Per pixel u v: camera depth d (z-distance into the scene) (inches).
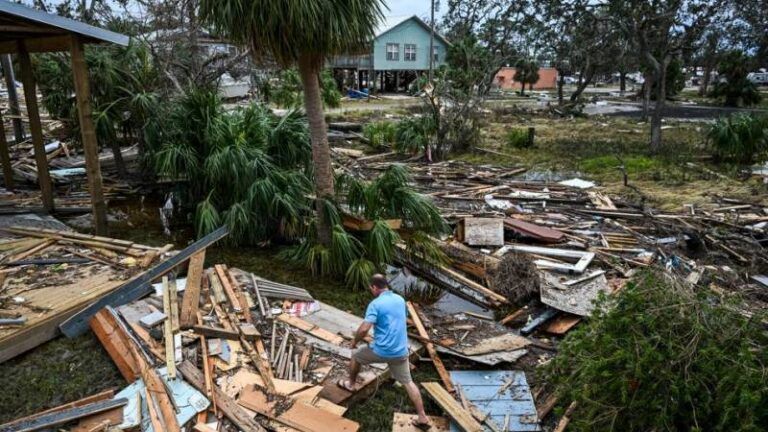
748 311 194.5
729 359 155.3
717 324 164.1
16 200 414.0
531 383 218.4
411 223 321.7
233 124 365.4
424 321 262.8
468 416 189.6
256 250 343.9
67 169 515.8
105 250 295.3
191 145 376.8
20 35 341.7
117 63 431.8
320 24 257.6
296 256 320.5
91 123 326.3
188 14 507.5
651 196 491.2
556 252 343.3
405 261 336.2
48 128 674.2
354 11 266.1
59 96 478.9
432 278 321.7
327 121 944.9
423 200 319.6
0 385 198.7
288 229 344.5
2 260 278.1
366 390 203.3
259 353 215.2
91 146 328.5
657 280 181.8
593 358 175.0
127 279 260.8
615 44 927.7
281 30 258.5
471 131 730.8
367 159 663.8
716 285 301.1
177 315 231.5
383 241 296.4
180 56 506.6
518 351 239.0
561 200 478.0
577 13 752.3
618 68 1330.0
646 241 372.2
